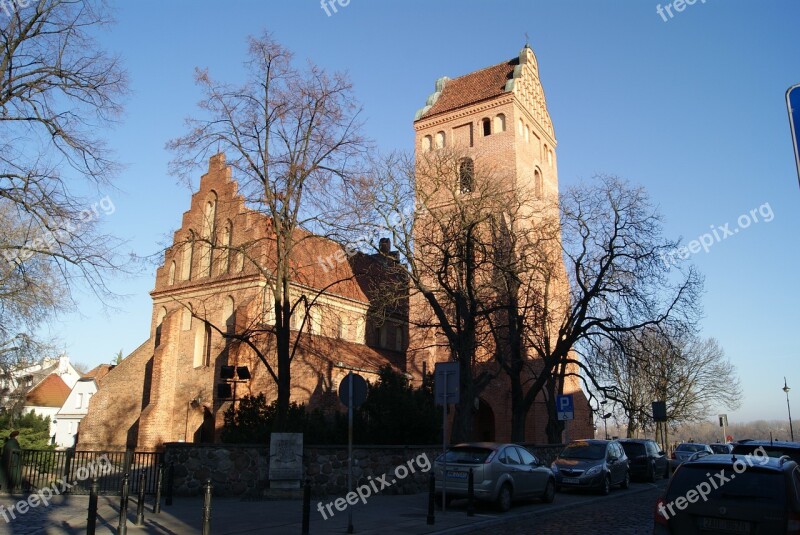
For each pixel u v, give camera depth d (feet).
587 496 68.33
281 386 68.95
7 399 112.98
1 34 56.13
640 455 89.56
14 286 71.82
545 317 93.97
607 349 90.89
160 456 61.98
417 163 94.17
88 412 126.52
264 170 70.85
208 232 120.98
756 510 25.31
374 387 77.71
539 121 148.97
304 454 61.93
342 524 44.62
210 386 111.45
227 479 61.41
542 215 121.70
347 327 131.23
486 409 133.69
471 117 142.00
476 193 101.71
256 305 104.88
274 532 41.11
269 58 70.54
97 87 61.31
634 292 87.92
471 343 83.61
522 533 42.73
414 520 46.83
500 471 53.01
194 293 120.06
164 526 43.11
